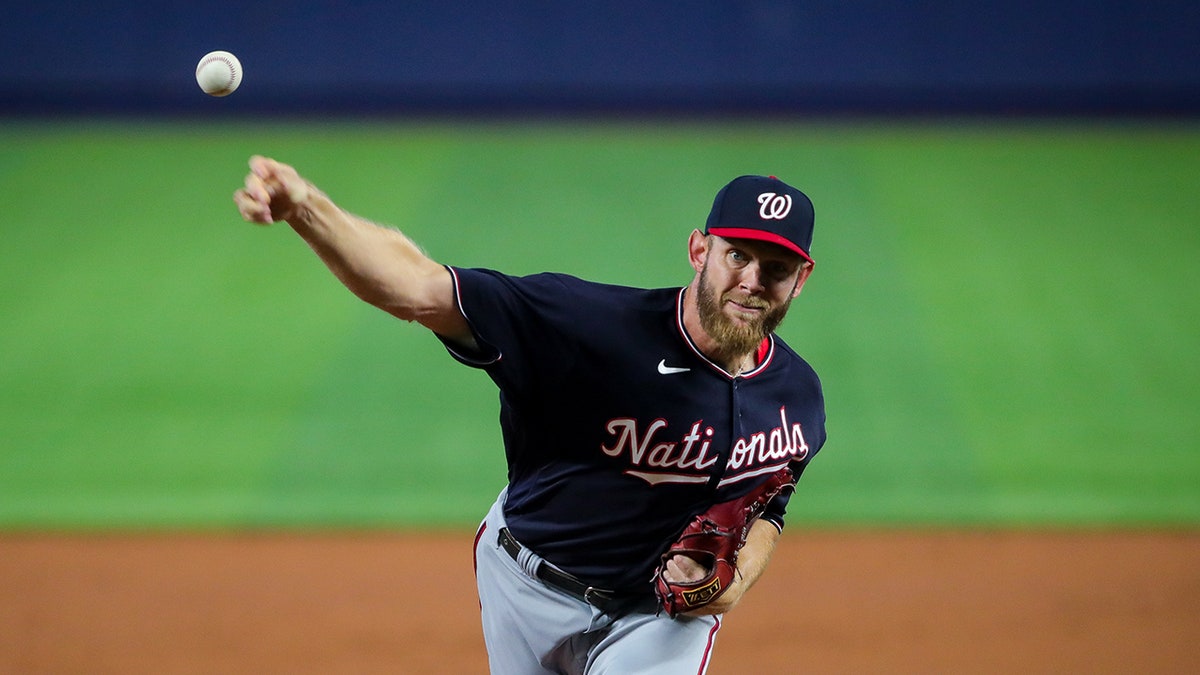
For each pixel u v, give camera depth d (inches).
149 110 2699.3
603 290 514.6
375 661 884.6
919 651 901.2
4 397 1412.4
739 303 491.8
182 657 889.5
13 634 922.7
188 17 2669.8
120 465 1256.8
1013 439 1327.5
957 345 1576.0
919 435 1341.0
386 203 2124.8
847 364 1521.9
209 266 1833.2
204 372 1486.2
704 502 539.5
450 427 1354.6
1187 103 2674.7
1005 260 1871.3
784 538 1118.4
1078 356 1545.3
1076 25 2667.3
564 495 538.0
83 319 1640.0
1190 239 1957.4
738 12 2701.8
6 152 2402.8
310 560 1066.1
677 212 2091.5
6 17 2647.6
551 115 2741.1
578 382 504.4
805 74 2721.5
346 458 1280.8
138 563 1056.2
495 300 478.9
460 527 1137.4
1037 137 2581.2
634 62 2721.5
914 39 2696.9
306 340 1583.4
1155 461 1275.8
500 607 572.7
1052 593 1002.7
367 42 2699.3
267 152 2443.4
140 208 2084.2
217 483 1222.3
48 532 1115.3
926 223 2037.4
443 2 2694.4
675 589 502.9
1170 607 975.6
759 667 875.4
